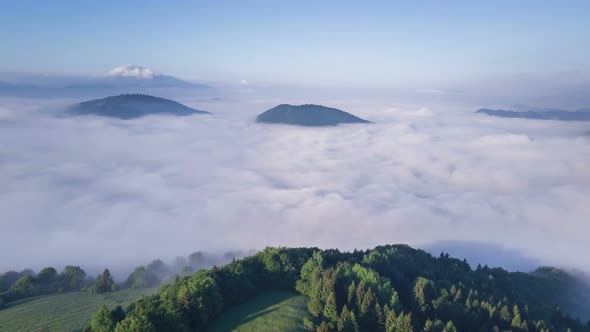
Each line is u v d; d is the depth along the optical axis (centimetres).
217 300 8481
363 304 8238
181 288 8450
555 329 8988
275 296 9575
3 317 11544
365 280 9212
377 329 8062
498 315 8738
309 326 7906
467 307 8869
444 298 8962
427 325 7719
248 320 8294
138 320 7238
